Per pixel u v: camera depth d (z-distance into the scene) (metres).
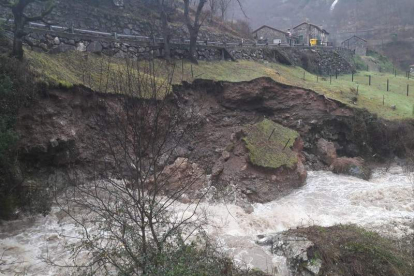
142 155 6.54
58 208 10.62
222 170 14.34
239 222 11.57
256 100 19.02
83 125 13.07
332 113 19.61
